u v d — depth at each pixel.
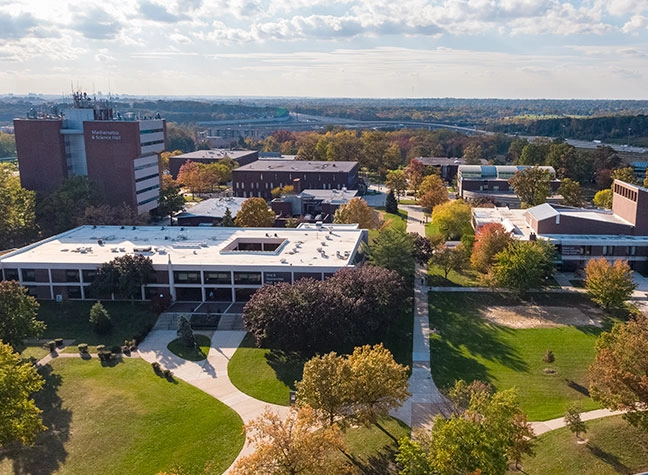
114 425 60.50
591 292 89.75
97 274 93.00
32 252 103.00
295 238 112.56
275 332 72.69
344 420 54.41
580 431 54.78
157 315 89.50
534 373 70.88
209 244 108.19
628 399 50.56
